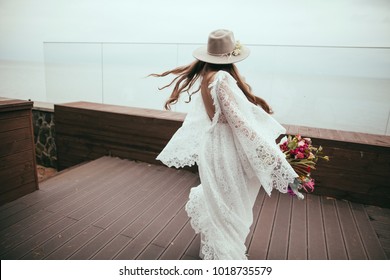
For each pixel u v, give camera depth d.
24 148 2.72
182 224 2.36
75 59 4.90
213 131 1.56
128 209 2.58
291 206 2.79
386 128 3.37
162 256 1.92
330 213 2.67
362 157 2.80
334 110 3.55
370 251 2.09
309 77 3.58
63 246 1.99
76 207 2.58
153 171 3.54
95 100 4.93
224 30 1.57
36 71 5.39
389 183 2.76
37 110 4.53
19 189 2.71
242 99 1.45
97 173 3.42
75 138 4.18
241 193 1.56
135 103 4.62
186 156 1.65
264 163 1.43
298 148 1.63
